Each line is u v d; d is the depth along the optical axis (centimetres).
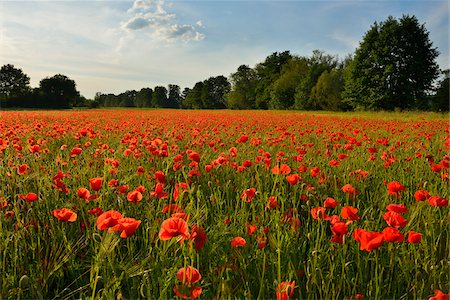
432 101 5331
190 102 12962
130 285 217
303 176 428
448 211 306
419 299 199
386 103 5206
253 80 9962
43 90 10500
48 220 293
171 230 179
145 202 316
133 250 246
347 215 230
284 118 2289
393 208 218
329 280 203
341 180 436
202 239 191
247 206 338
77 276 235
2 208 306
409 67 5144
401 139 869
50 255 236
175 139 741
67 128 1083
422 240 253
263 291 202
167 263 215
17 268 231
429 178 456
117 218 199
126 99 18500
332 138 809
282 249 234
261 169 452
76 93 11031
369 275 231
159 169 455
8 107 9381
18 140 646
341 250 230
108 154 541
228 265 221
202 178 414
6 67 9856
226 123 1469
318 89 6159
